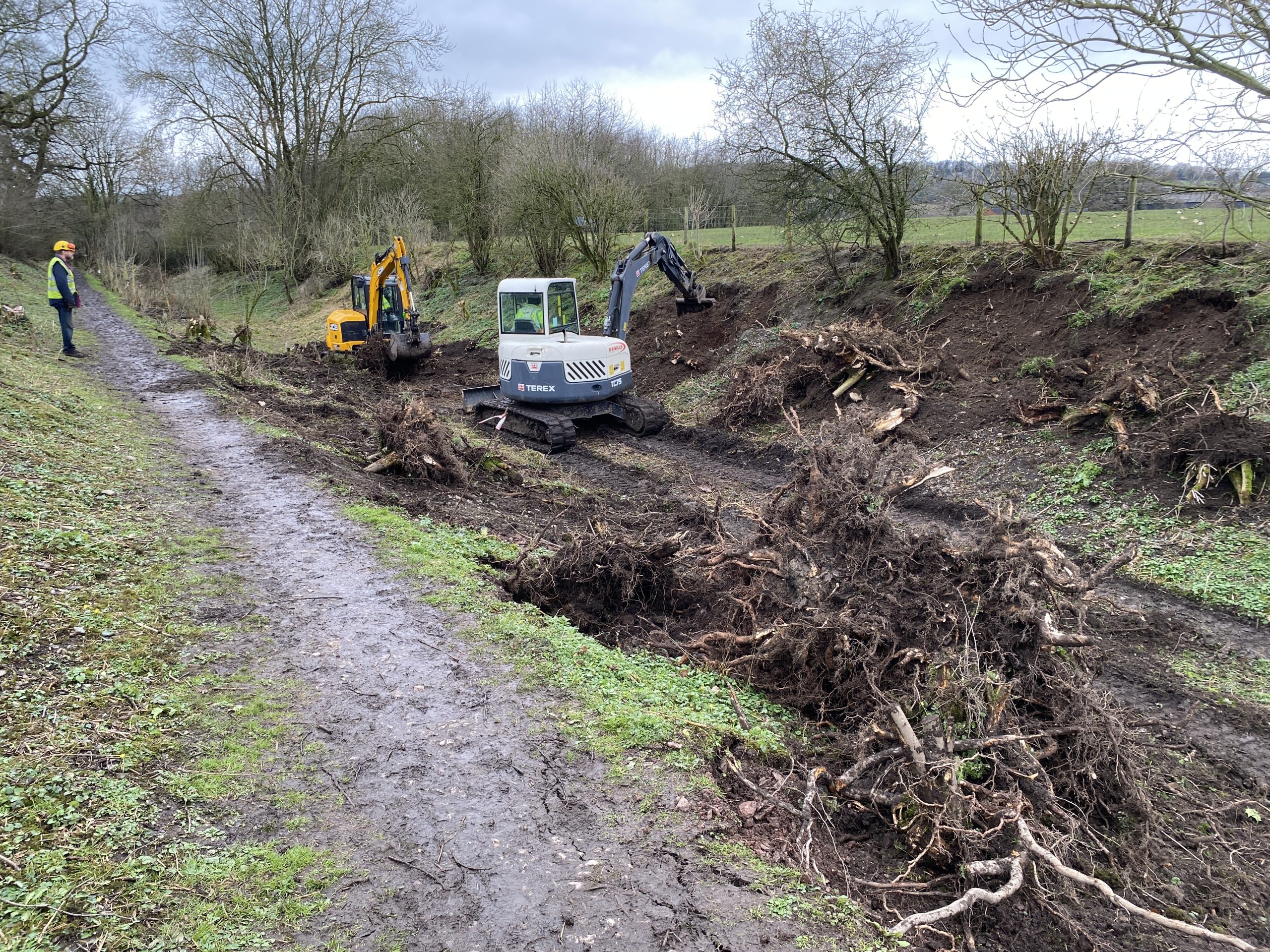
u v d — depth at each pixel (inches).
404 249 777.6
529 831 164.9
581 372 553.6
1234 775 222.5
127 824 154.6
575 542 299.3
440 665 225.9
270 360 808.3
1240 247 465.1
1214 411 364.2
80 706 185.9
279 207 1450.5
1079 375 447.2
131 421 437.7
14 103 1389.0
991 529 233.6
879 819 195.9
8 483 290.0
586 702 211.6
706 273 834.2
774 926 144.0
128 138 1806.1
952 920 167.3
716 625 273.9
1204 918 179.3
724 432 567.8
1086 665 228.2
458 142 1200.8
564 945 137.6
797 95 624.4
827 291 674.8
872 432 438.6
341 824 163.6
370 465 414.6
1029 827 178.9
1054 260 530.9
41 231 1534.2
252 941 134.2
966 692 201.5
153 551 275.6
